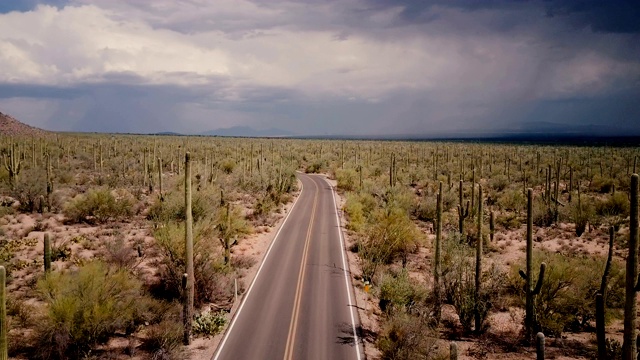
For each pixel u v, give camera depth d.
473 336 19.27
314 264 28.34
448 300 23.14
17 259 25.72
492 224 34.97
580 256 29.44
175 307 19.20
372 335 18.73
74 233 32.91
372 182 59.19
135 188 53.12
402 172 74.62
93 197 36.88
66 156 79.94
